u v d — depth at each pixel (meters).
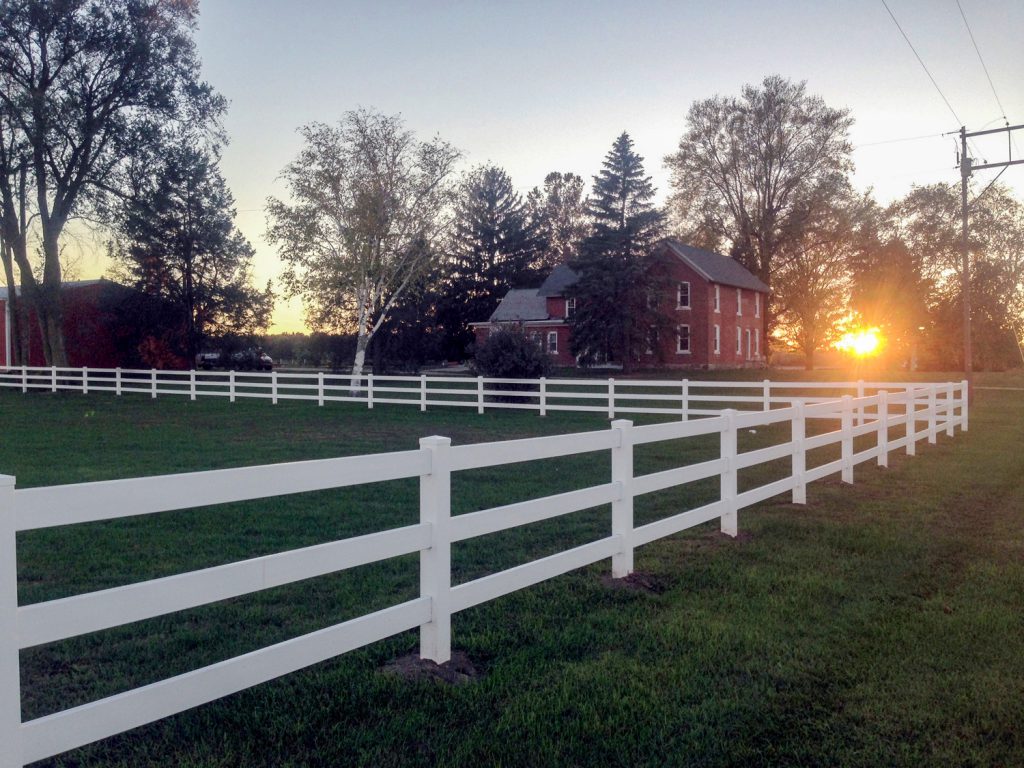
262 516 8.44
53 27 32.12
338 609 5.47
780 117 54.84
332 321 53.97
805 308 56.81
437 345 60.12
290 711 3.92
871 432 19.30
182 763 3.39
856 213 56.03
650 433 6.65
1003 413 25.14
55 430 17.78
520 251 77.19
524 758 3.54
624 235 45.72
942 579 6.52
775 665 4.65
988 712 4.05
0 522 2.66
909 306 57.38
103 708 2.95
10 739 2.68
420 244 32.91
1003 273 57.91
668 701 4.16
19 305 42.25
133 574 6.23
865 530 8.26
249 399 29.00
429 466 4.45
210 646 4.80
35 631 2.76
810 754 3.63
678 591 6.09
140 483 3.09
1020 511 9.39
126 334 48.28
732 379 43.84
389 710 3.94
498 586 4.96
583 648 4.89
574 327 47.88
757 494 8.48
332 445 15.12
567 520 8.55
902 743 3.73
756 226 57.16
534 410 24.45
